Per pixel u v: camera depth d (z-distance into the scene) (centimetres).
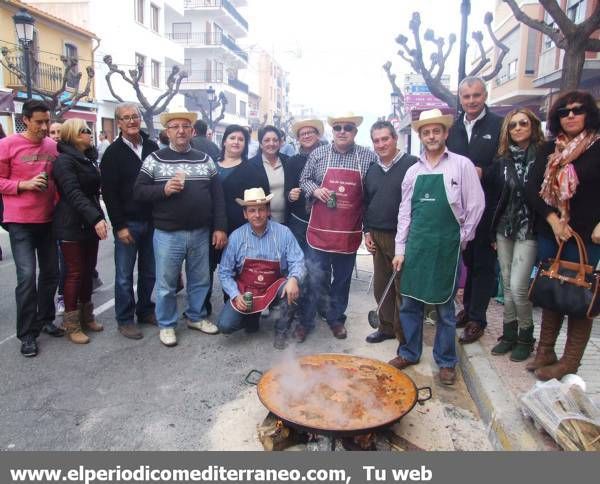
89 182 438
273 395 300
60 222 434
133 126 445
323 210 460
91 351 441
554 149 330
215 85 3850
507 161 365
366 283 673
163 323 455
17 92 1745
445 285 361
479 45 1044
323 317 529
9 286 643
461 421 330
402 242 380
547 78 1558
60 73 1973
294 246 458
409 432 315
